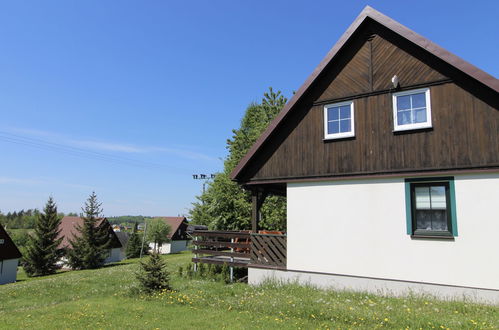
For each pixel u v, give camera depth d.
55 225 38.78
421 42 8.84
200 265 13.28
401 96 9.28
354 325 6.27
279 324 6.46
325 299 8.16
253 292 9.35
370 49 9.95
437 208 8.40
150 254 10.23
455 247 7.95
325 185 10.05
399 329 5.93
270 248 10.91
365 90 9.80
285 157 10.87
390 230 8.85
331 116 10.35
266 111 24.23
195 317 7.18
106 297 9.85
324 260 9.71
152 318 7.18
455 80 8.51
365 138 9.56
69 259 39.69
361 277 9.06
